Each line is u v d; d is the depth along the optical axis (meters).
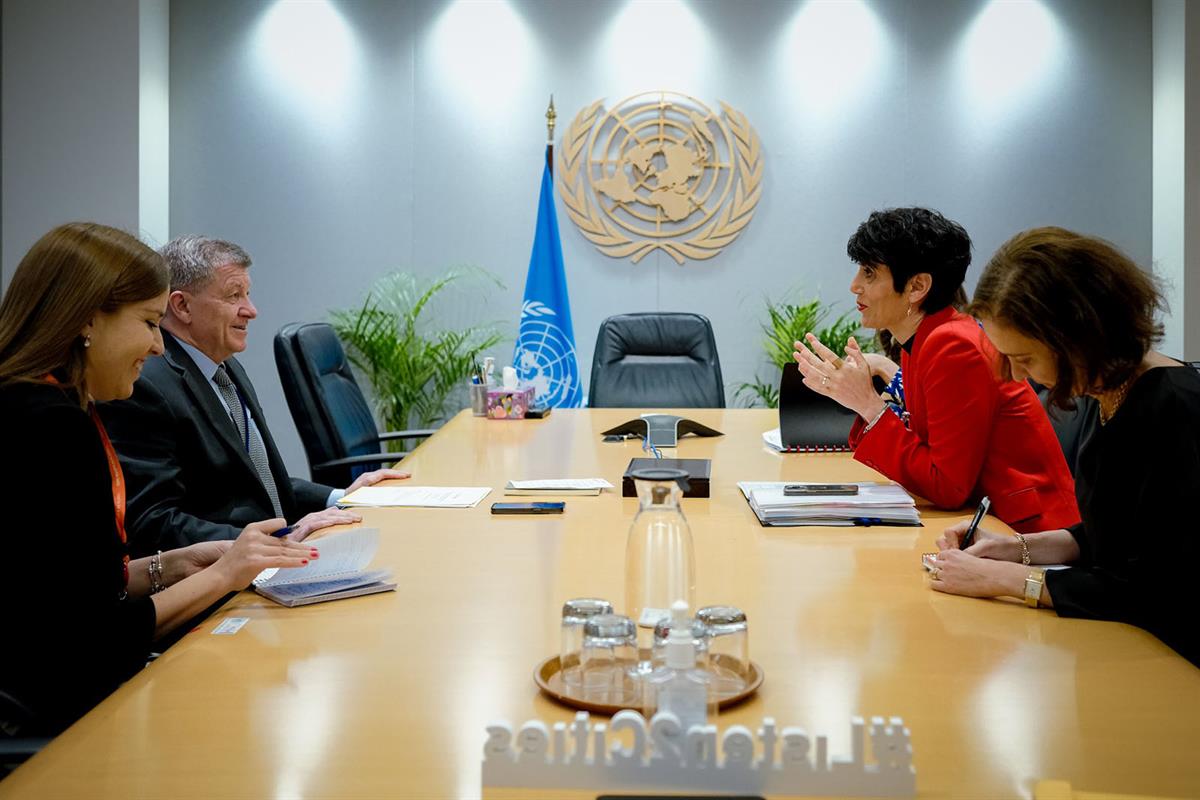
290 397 3.49
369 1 5.96
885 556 1.88
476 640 1.42
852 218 6.00
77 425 1.56
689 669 1.05
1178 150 5.69
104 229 1.70
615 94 5.97
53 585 1.48
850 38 5.94
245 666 1.33
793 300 6.03
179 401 2.48
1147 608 1.48
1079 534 1.81
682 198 5.98
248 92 5.97
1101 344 1.50
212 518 2.53
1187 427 1.49
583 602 1.24
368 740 1.10
